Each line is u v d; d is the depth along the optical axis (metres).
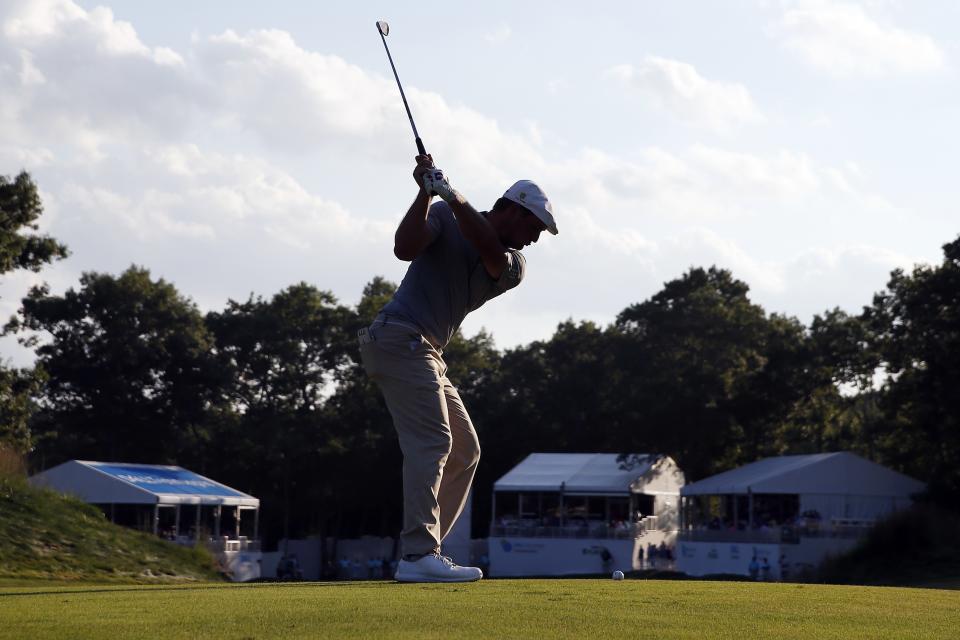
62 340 152.25
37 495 43.41
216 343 157.88
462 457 15.39
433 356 14.50
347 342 149.25
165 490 100.38
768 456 134.00
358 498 148.38
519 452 157.00
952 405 97.19
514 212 14.64
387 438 145.38
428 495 14.43
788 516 107.88
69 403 153.75
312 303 151.75
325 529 147.12
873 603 12.69
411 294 14.35
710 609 11.27
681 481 128.75
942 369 100.19
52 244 96.94
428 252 14.38
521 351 166.38
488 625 9.48
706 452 126.56
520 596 12.20
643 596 12.66
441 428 14.48
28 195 96.50
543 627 9.46
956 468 98.56
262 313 153.00
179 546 44.06
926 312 102.88
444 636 8.80
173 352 150.50
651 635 9.16
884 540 82.44
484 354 180.00
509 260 14.62
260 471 148.75
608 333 161.62
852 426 145.00
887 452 122.19
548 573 111.94
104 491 98.00
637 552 112.75
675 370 127.81
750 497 99.69
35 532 39.03
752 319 139.75
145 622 9.38
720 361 135.62
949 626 10.39
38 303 151.50
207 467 151.75
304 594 12.30
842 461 100.31
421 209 13.77
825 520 98.00
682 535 103.88
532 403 158.25
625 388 140.38
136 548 41.38
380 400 146.50
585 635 9.04
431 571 14.45
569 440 157.75
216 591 13.04
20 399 100.38
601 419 148.62
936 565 77.19
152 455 153.38
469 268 14.44
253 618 9.73
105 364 151.12
